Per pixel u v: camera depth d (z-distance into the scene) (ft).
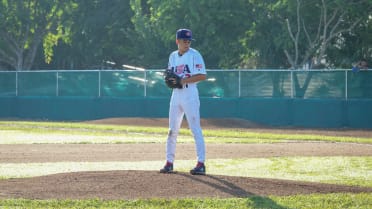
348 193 64.95
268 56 268.00
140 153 107.34
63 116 228.63
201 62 74.90
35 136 146.20
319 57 247.91
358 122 192.24
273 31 259.39
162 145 121.70
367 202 60.54
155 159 98.99
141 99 217.15
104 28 343.26
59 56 360.28
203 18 260.62
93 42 345.51
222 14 258.37
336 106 194.29
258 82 203.82
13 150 110.73
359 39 259.60
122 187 65.16
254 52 271.69
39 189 64.80
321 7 247.70
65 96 229.04
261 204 58.65
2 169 85.46
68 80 228.63
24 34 323.16
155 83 216.33
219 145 123.13
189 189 64.69
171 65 75.87
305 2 246.68
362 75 191.83
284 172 84.53
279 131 174.81
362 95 192.13
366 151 112.88
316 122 196.75
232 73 206.49
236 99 205.36
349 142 137.28
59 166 89.20
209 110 208.44
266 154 106.32
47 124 189.78
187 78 74.38
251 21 262.88
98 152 108.47
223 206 57.82
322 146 122.72
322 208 57.67
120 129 170.30
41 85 232.94
